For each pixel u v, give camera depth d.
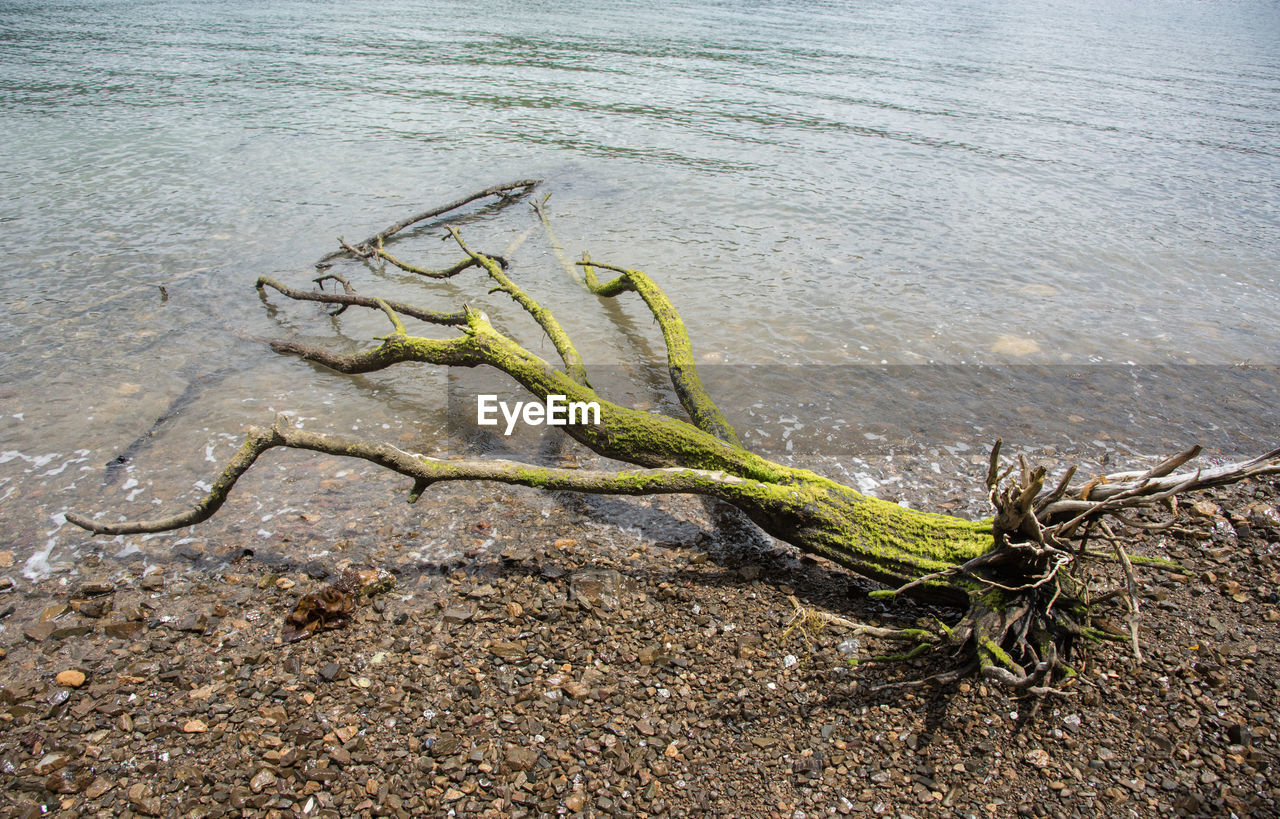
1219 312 7.90
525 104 15.49
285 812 3.04
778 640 3.92
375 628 3.97
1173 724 3.39
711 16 29.88
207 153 12.07
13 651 3.80
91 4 28.12
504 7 30.36
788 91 17.47
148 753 3.27
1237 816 3.00
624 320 7.57
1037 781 3.17
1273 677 3.61
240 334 7.13
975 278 8.58
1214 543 4.63
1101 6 42.91
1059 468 5.43
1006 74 20.44
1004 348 7.11
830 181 11.64
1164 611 4.06
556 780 3.18
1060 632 3.71
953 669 3.68
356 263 8.76
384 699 3.54
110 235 9.09
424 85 16.73
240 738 3.34
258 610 4.09
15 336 6.82
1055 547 3.62
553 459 5.51
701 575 4.42
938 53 23.45
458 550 4.57
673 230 9.70
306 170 11.51
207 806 3.06
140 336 6.97
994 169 12.51
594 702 3.55
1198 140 14.53
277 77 17.14
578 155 12.55
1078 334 7.40
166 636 3.91
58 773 3.18
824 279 8.45
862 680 3.68
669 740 3.37
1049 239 9.73
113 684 3.60
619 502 5.08
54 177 10.87
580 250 9.08
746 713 3.51
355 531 4.72
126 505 4.89
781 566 4.52
